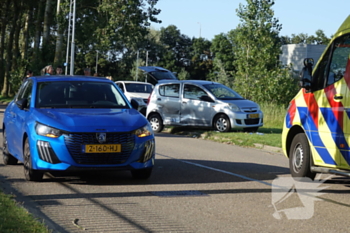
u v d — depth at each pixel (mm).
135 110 10570
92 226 6652
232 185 9844
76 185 9477
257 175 11180
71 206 7754
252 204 8188
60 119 9445
